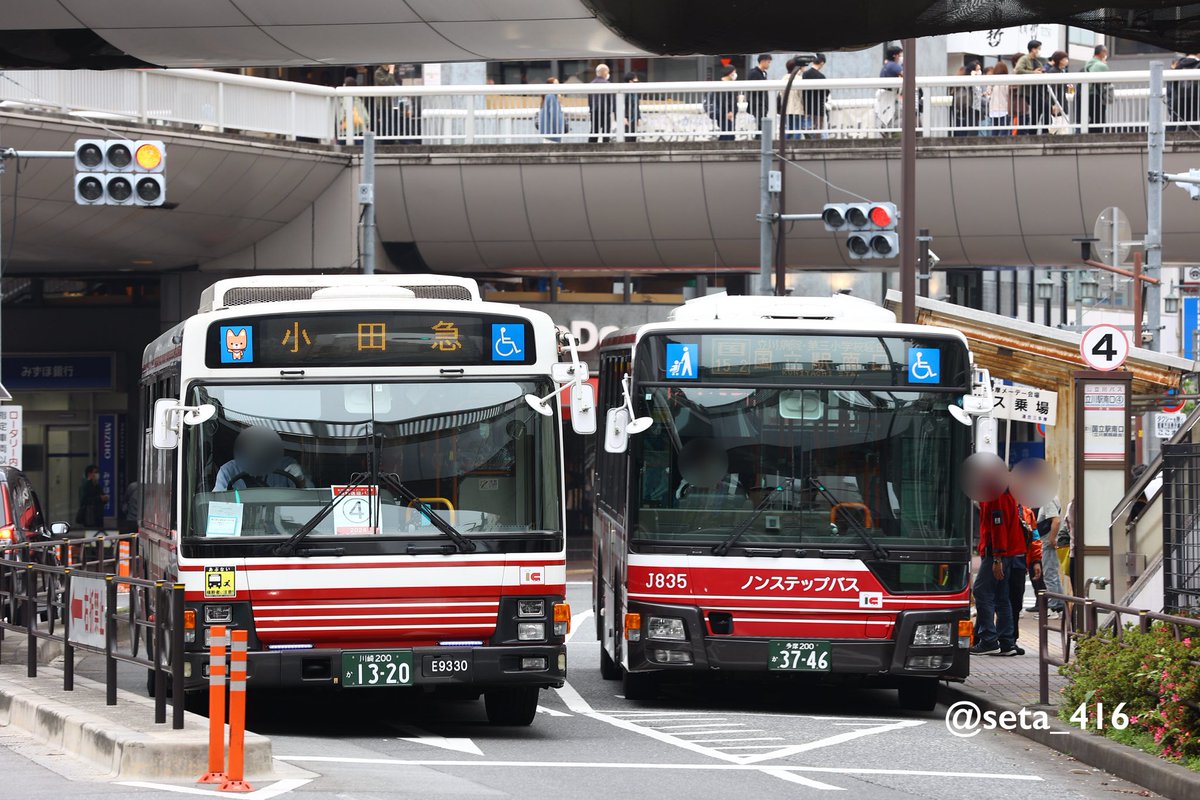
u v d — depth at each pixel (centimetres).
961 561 4488
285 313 3894
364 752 3688
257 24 4141
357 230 10788
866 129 10425
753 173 10456
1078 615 4603
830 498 4481
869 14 2988
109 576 3856
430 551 3822
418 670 3800
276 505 3825
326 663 3784
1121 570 5122
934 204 10456
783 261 9744
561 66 12825
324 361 3891
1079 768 3681
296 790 3075
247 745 3231
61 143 9225
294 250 10969
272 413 3862
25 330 13075
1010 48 16338
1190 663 3550
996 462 4516
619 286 12600
